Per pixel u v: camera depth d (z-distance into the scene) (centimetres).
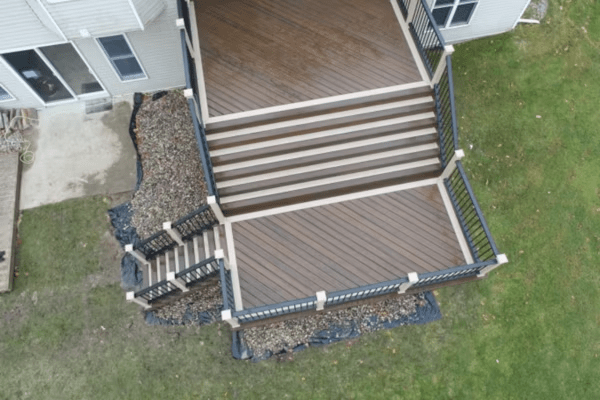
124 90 1215
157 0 940
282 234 938
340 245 927
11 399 930
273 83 966
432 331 992
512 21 1270
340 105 941
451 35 1282
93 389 941
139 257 970
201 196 1088
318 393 945
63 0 841
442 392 948
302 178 952
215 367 961
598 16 1339
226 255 920
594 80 1262
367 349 977
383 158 970
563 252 1065
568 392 955
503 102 1223
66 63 1072
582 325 1005
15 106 1173
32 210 1095
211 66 989
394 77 973
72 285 1024
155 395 941
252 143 940
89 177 1131
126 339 980
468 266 806
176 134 1162
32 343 973
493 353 977
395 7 1073
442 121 942
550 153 1165
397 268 907
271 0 1080
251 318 856
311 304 849
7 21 879
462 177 882
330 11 1064
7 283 1008
